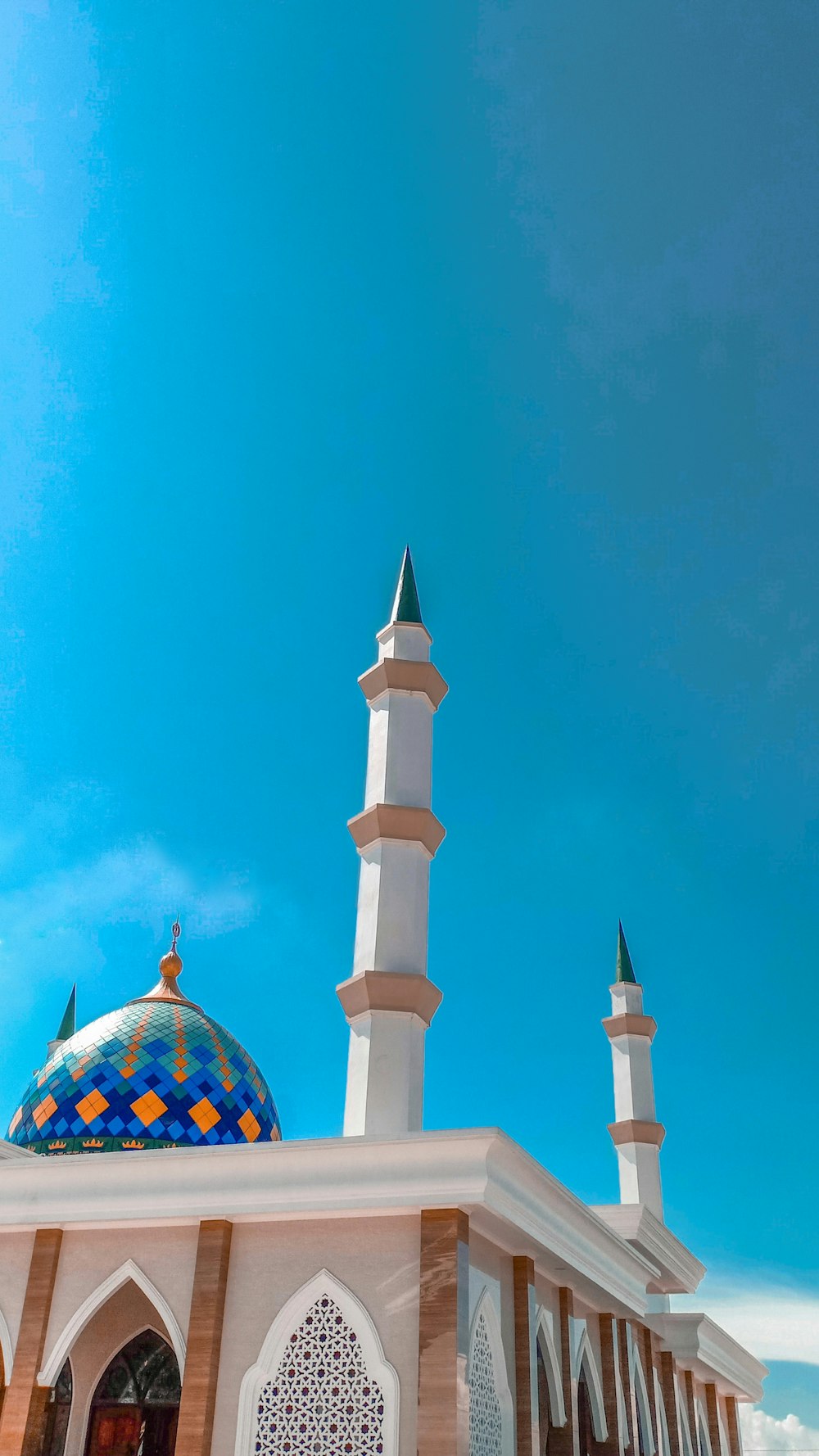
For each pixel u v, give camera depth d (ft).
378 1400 35.50
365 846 52.34
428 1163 36.68
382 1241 37.63
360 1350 36.42
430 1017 48.75
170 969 67.82
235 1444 36.04
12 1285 41.06
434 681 56.39
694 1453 75.97
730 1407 94.63
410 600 59.16
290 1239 38.73
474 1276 39.68
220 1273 38.32
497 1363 40.86
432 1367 34.47
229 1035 64.44
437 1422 33.65
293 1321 37.50
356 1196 37.04
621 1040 80.38
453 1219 36.29
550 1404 47.21
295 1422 36.11
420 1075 47.34
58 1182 40.91
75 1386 49.42
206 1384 36.70
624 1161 76.07
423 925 50.52
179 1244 39.93
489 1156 36.22
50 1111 58.29
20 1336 39.65
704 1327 73.26
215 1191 38.75
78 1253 40.98
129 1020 62.23
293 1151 37.91
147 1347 50.03
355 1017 48.11
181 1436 36.19
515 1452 40.68
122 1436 48.57
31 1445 38.19
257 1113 61.82
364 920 50.42
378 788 53.36
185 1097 59.16
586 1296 52.95
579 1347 51.98
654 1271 57.26
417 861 51.47
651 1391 63.21
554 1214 42.73
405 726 54.95
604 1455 53.47
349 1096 46.55
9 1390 38.99
